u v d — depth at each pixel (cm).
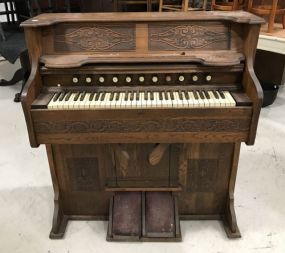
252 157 241
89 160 163
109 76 142
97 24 142
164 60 137
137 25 142
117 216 169
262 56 305
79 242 170
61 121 134
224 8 281
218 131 136
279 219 183
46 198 202
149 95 139
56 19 140
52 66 135
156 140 139
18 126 293
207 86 143
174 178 168
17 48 300
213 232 174
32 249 167
